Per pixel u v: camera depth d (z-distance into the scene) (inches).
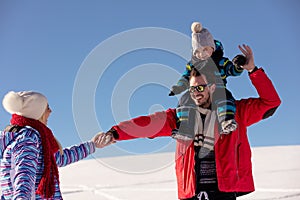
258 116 144.9
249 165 142.7
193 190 140.1
